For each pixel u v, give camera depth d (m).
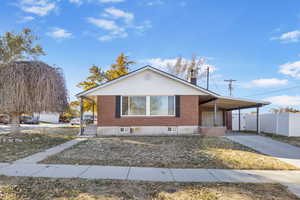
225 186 4.34
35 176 4.86
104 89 13.77
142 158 6.77
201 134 13.66
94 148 8.54
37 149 8.34
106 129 13.57
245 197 3.76
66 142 10.26
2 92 10.24
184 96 13.86
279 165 6.24
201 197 3.73
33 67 10.95
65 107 12.67
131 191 3.97
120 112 13.68
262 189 4.19
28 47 22.80
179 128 13.70
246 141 11.05
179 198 3.67
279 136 13.87
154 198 3.66
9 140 10.14
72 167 5.68
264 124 17.20
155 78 13.91
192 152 7.82
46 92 10.82
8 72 10.41
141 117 13.70
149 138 11.73
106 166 5.81
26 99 10.41
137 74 13.91
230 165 6.11
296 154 8.01
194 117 13.77
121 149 8.30
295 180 4.83
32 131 16.92
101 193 3.85
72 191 3.92
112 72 27.12
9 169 5.43
